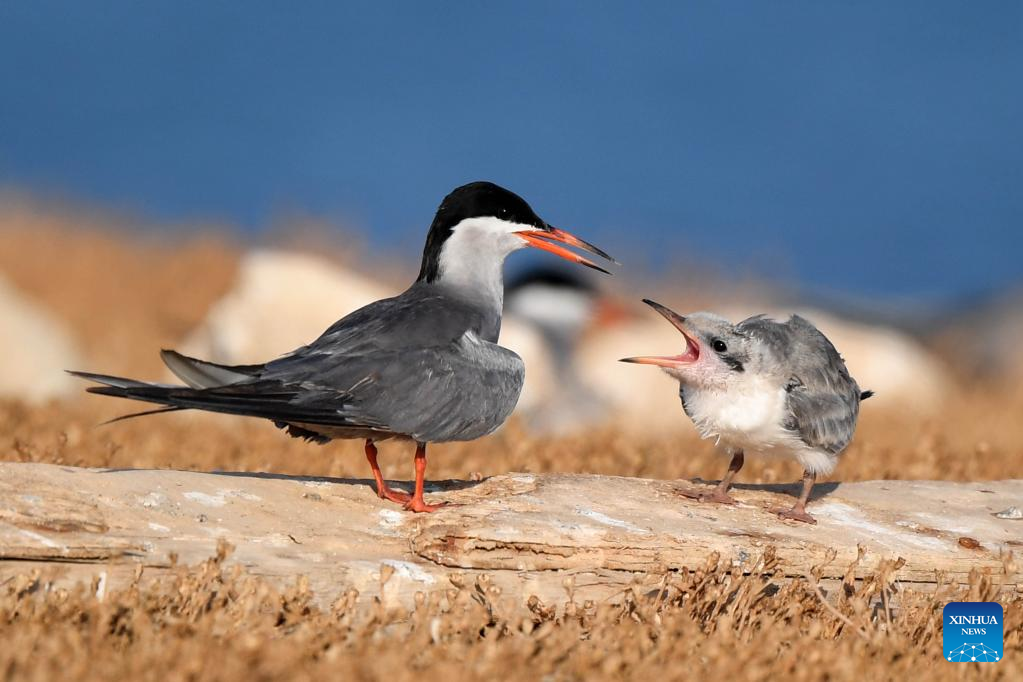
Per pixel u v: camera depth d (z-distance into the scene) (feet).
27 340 65.72
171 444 47.85
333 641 27.37
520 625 29.27
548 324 74.23
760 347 34.91
